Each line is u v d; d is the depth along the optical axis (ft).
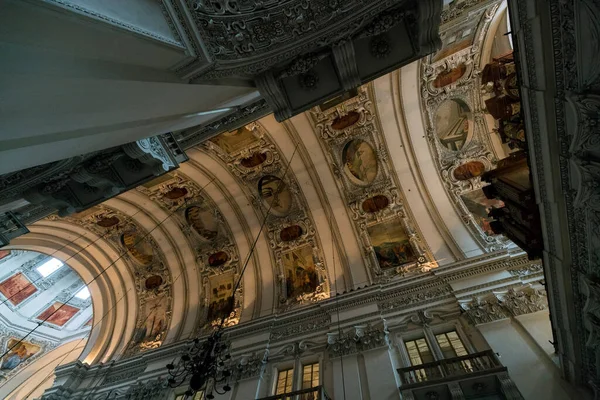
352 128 36.99
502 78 20.43
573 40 8.11
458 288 28.37
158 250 46.32
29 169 15.93
